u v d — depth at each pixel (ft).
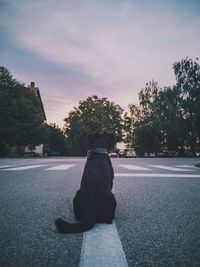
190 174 28.14
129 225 9.52
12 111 120.37
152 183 20.39
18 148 146.51
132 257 6.84
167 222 9.89
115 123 239.50
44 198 14.14
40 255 6.91
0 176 24.95
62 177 24.17
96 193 9.75
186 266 6.36
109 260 6.65
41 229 8.95
